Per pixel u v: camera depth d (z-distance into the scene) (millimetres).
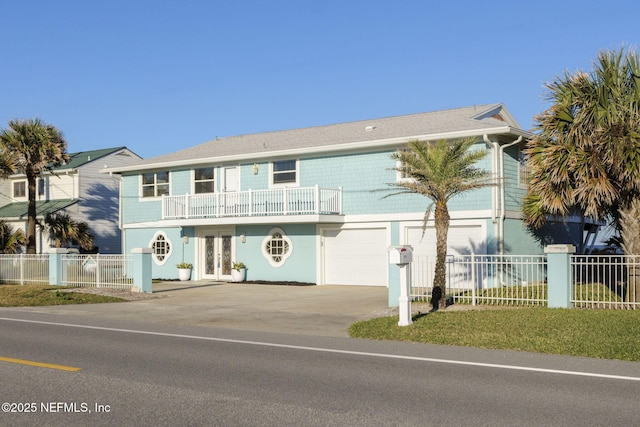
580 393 7375
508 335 11453
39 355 9781
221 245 27188
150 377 8180
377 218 23422
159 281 27047
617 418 6320
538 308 14844
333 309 16844
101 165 38906
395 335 11992
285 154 25172
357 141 23688
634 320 12586
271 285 24438
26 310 17078
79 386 7652
